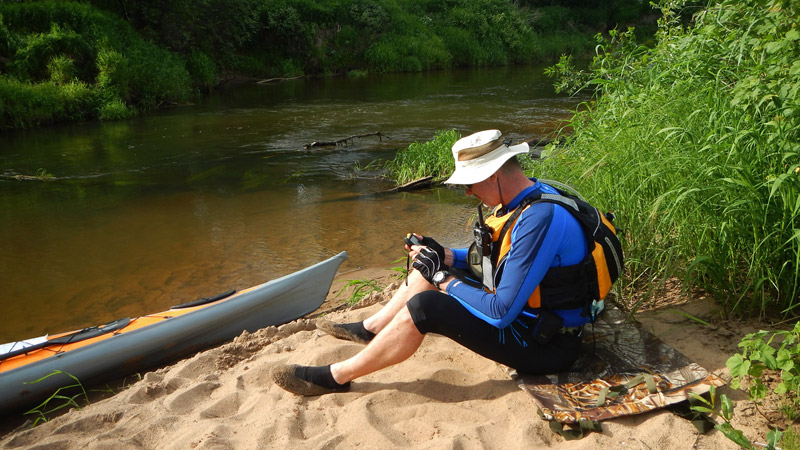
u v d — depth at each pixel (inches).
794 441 82.0
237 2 874.8
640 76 199.5
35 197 328.8
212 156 421.4
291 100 697.6
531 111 574.6
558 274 92.4
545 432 90.4
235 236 255.0
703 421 87.3
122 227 273.4
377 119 553.6
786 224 113.2
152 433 106.1
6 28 597.3
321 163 392.2
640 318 123.3
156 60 685.9
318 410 104.3
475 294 93.4
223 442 98.4
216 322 161.6
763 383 97.0
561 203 91.2
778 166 118.6
